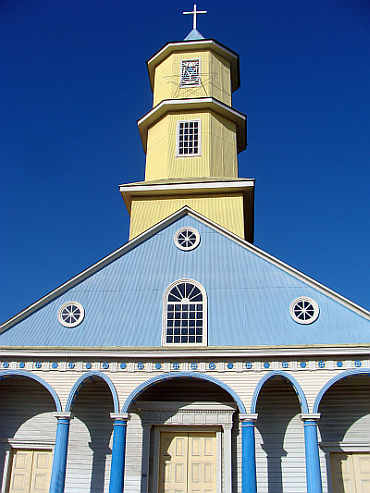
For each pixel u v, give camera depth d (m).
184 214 22.02
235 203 24.45
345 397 19.09
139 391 17.84
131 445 18.95
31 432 19.80
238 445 18.70
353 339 17.86
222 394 19.56
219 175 26.45
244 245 20.73
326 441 18.58
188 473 18.42
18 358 18.69
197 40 28.84
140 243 21.44
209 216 24.31
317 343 17.95
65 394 18.06
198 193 24.91
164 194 25.03
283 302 19.00
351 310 18.42
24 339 19.20
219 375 17.78
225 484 17.98
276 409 19.19
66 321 19.58
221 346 18.11
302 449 18.53
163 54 29.39
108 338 19.03
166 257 20.89
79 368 18.39
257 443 18.81
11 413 20.16
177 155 26.72
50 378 18.34
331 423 18.80
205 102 27.27
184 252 20.95
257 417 18.09
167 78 28.83
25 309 19.67
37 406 20.20
